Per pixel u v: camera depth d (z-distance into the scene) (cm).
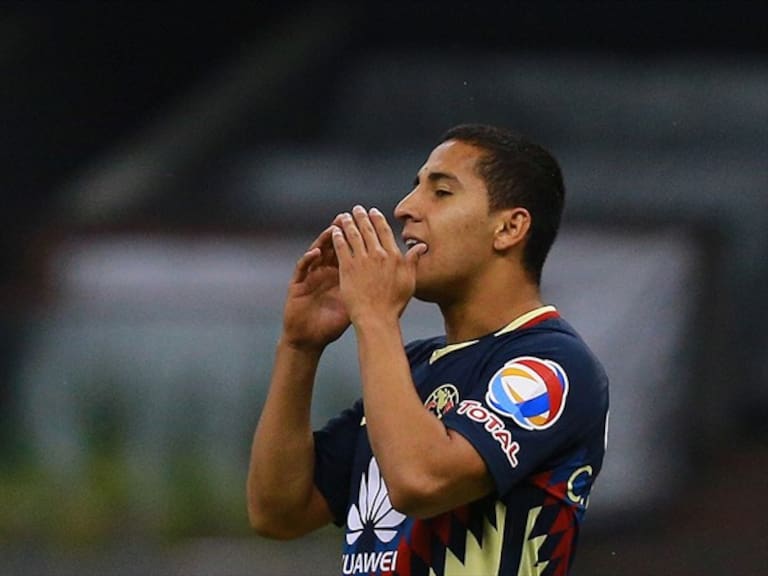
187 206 4897
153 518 3469
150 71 5725
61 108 5538
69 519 3447
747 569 3678
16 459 3672
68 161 5462
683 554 3659
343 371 3491
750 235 4350
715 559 3681
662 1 5128
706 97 4822
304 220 4178
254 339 3866
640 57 5050
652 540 3675
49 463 3647
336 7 5447
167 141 5262
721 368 3938
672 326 3906
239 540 3419
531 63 5069
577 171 4628
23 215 5084
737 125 4725
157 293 4022
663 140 4712
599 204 4512
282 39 5494
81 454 3672
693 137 4712
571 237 3966
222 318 3909
